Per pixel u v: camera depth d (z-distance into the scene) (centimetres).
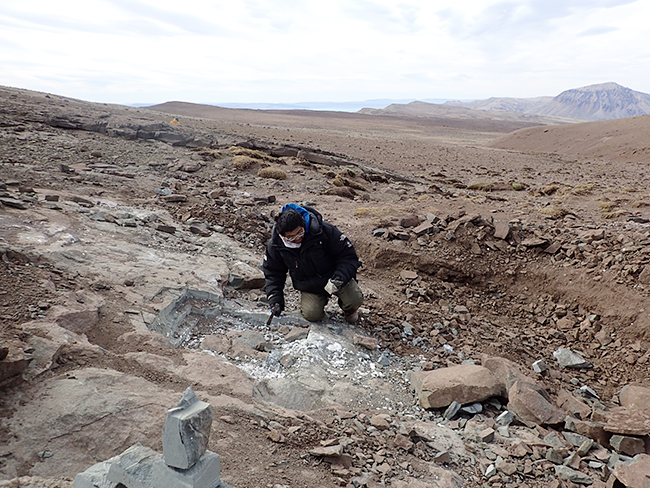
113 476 171
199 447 162
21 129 1251
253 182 1223
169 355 357
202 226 738
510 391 394
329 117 12031
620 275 641
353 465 271
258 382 362
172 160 1283
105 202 735
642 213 995
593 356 562
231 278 555
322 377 400
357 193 1269
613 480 292
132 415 262
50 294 382
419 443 316
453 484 277
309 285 486
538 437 354
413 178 1859
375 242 769
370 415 353
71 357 310
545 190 1529
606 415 395
